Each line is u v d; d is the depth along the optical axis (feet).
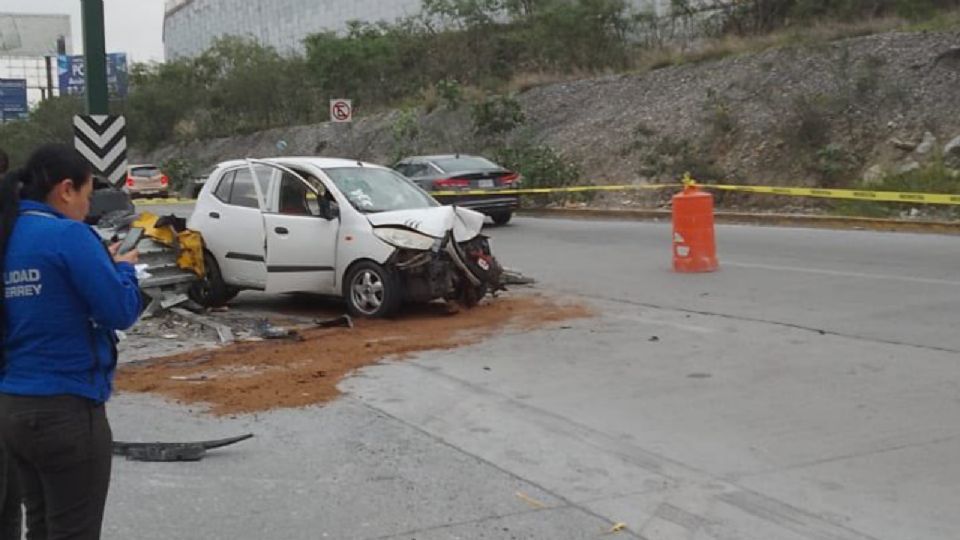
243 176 37.35
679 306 35.22
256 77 159.84
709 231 43.29
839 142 69.82
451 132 107.96
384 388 24.88
